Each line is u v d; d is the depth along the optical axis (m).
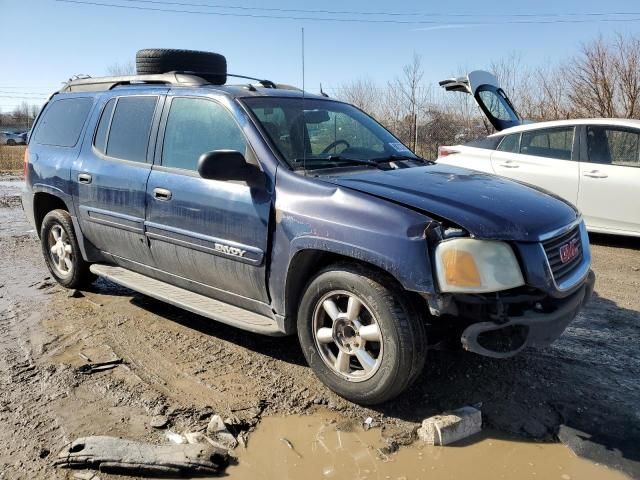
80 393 3.55
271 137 3.79
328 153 4.04
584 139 7.35
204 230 3.95
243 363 3.97
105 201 4.77
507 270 3.00
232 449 3.00
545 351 4.11
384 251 3.05
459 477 2.78
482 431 3.16
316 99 4.55
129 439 3.05
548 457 2.93
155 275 4.64
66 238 5.50
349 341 3.37
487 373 3.76
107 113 5.00
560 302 3.24
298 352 4.14
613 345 4.23
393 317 3.09
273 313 3.70
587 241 3.72
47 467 2.83
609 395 3.50
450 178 3.73
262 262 3.63
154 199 4.30
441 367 3.82
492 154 8.12
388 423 3.23
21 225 9.30
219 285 4.06
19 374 3.80
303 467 2.86
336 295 3.39
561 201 3.73
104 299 5.35
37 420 3.25
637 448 2.98
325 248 3.27
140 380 3.72
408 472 2.82
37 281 5.97
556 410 3.34
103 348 4.22
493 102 9.27
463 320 3.15
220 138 4.00
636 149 6.96
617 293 5.44
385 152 4.40
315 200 3.39
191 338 4.40
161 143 4.39
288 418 3.30
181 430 3.16
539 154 7.73
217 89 4.20
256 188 3.67
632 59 18.09
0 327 4.64
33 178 5.67
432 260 2.98
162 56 5.32
